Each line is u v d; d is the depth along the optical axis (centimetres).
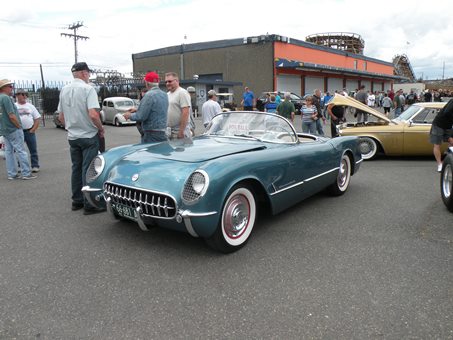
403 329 240
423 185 624
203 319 253
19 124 688
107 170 400
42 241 388
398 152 860
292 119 1098
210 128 502
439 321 248
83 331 240
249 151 392
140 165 363
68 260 343
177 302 273
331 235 400
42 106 2442
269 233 407
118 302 273
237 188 348
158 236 397
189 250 362
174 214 327
